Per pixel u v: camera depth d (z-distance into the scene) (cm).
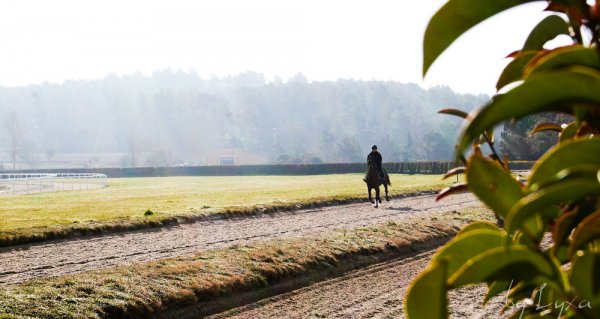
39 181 6028
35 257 1374
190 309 928
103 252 1438
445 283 95
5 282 1104
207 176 8600
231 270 1091
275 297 1010
